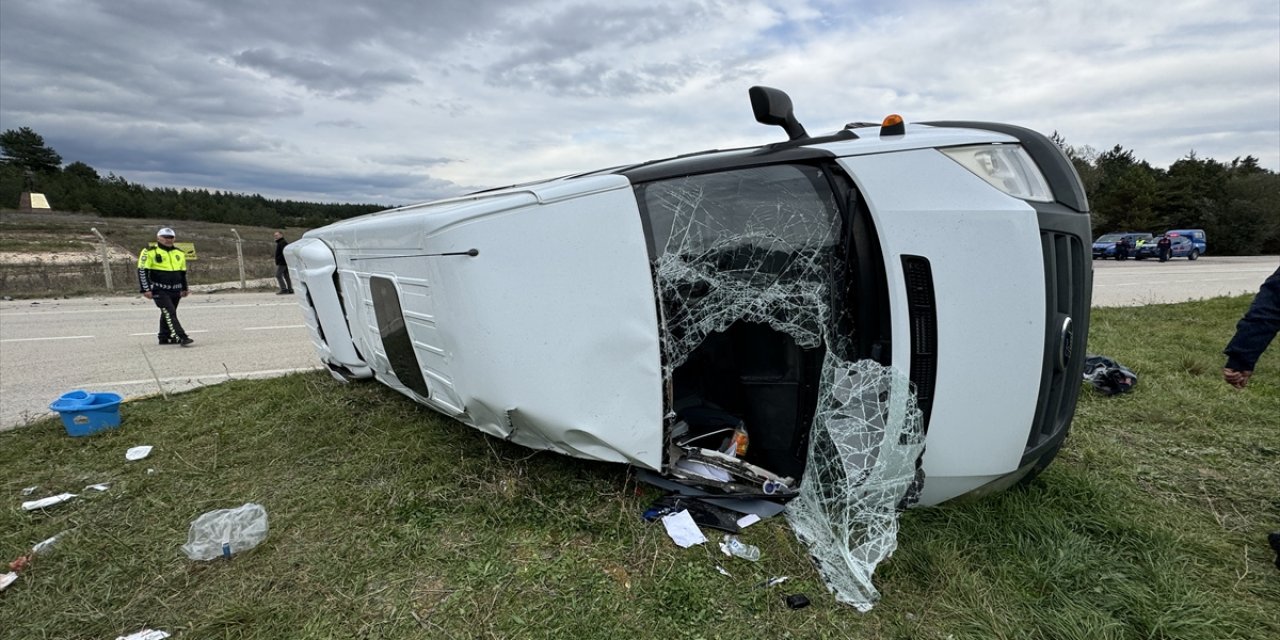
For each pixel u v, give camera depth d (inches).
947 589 89.8
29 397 199.8
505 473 121.8
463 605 87.3
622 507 108.2
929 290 98.5
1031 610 86.0
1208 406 170.4
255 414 165.2
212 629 83.7
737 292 104.3
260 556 100.0
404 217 106.7
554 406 97.0
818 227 103.6
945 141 106.8
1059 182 113.0
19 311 424.5
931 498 108.3
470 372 98.3
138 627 84.9
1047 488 118.4
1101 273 790.5
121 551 102.2
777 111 116.4
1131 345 261.3
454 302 94.6
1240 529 109.9
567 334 95.7
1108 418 164.9
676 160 114.8
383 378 144.7
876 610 86.6
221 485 126.3
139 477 131.0
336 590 90.8
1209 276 732.7
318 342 169.9
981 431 102.3
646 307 98.7
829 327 103.3
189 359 259.1
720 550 98.7
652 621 84.0
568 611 85.7
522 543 101.1
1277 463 136.3
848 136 113.6
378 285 118.0
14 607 88.9
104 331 337.4
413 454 132.1
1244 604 89.0
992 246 99.3
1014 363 100.9
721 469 112.8
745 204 105.5
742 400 115.0
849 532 97.5
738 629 82.8
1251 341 98.1
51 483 129.6
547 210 94.3
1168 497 121.5
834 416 102.3
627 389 99.4
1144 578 93.6
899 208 99.0
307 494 120.1
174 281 287.4
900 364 98.7
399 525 107.1
